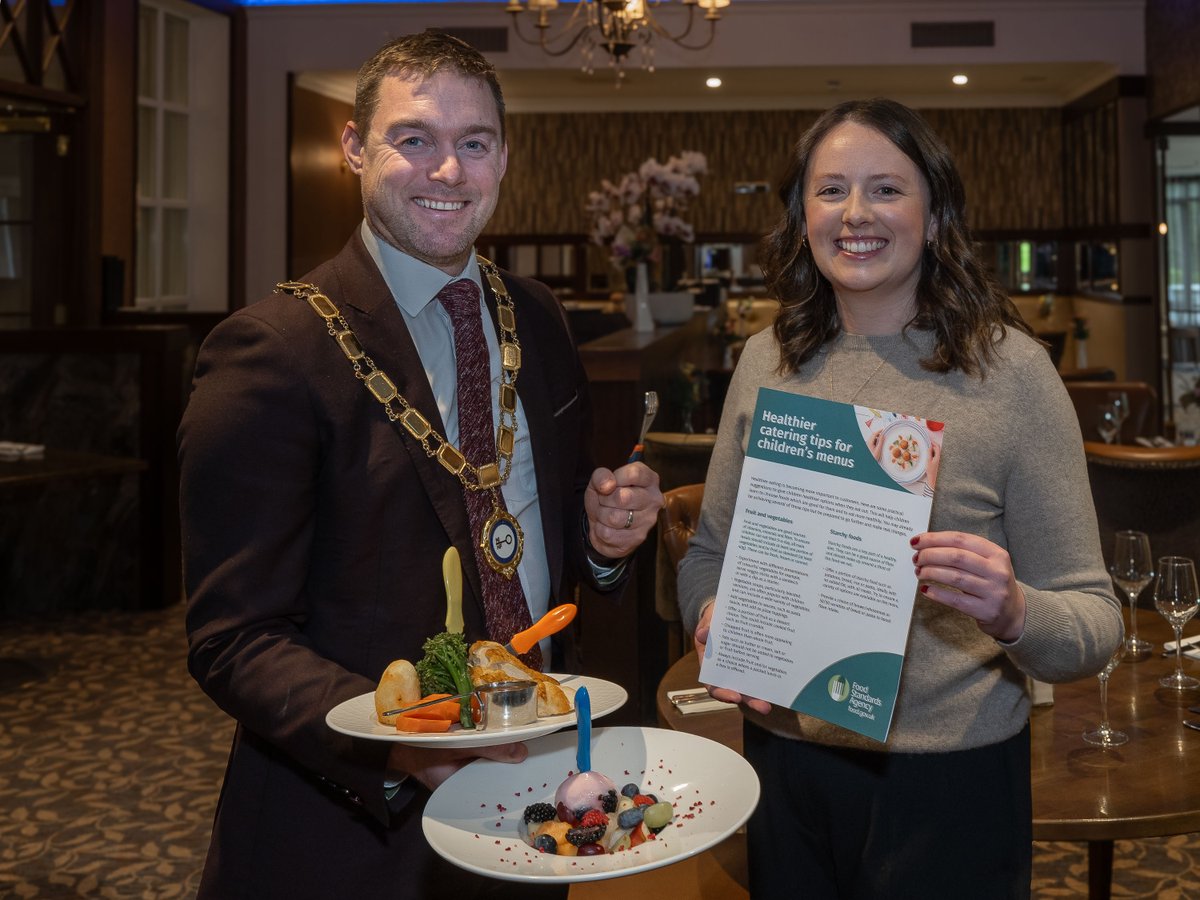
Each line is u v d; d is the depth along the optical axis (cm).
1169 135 926
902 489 125
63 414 592
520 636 130
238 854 143
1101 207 1040
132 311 743
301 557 138
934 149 142
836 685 127
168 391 593
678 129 1204
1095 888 257
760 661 131
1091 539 138
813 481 129
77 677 486
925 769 139
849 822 142
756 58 988
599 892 188
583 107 1202
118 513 592
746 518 132
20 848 331
